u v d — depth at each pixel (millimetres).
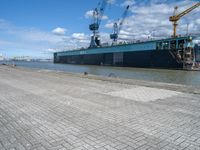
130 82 12055
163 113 5512
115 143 3621
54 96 8016
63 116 5293
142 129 4301
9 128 4430
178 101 6969
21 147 3488
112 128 4375
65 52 122562
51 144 3600
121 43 82625
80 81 13023
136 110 5832
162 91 9008
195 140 3742
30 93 8734
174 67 59406
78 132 4156
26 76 16828
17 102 6977
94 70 55781
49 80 13711
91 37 106250
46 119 5047
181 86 10281
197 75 41875
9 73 20281
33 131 4238
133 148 3418
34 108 6145
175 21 72188
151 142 3656
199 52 61312
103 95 8172
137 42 72750
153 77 36406
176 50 59000
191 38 57156
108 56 84500
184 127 4422
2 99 7500
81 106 6348
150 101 7000
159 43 63344
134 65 72062
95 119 5012
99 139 3801
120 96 7945
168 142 3656
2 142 3701
